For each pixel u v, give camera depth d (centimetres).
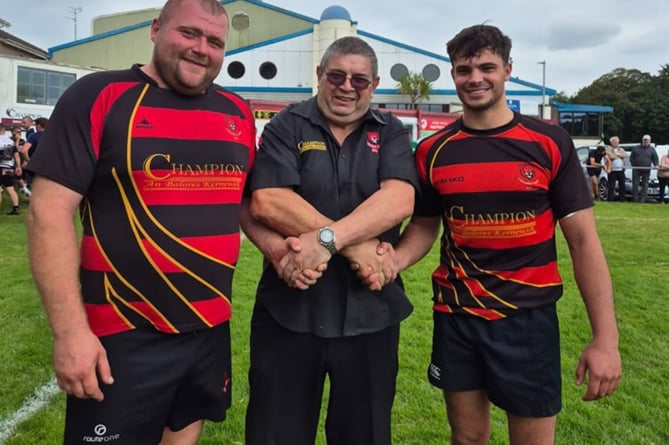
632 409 321
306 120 221
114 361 185
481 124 220
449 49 221
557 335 225
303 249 200
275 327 222
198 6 187
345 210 217
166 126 188
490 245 219
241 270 635
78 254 178
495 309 218
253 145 218
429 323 467
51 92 2261
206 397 206
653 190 1582
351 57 211
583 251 216
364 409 224
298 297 217
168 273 187
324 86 217
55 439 283
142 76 192
